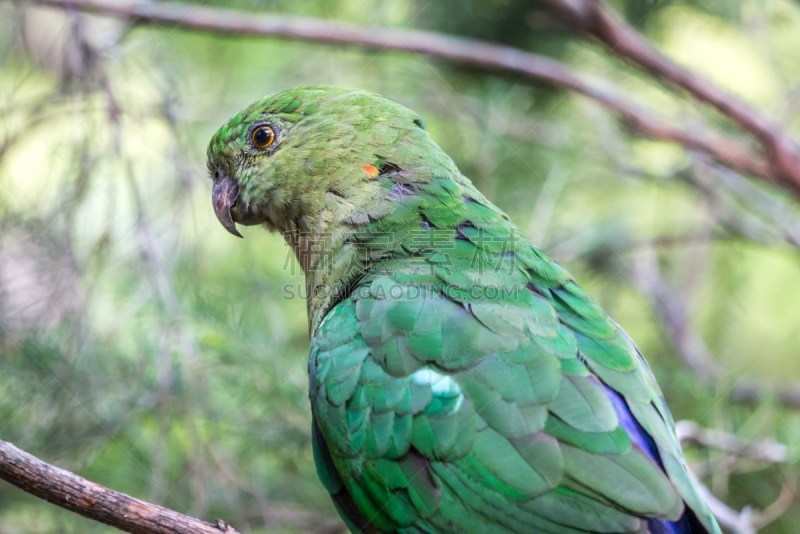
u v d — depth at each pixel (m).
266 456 9.10
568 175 11.00
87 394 8.56
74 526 8.74
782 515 9.17
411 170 6.87
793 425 8.61
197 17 9.79
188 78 10.38
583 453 5.54
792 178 10.08
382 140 6.97
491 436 5.68
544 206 10.50
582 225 11.31
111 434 8.56
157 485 8.30
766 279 12.22
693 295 11.08
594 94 10.40
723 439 8.30
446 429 5.78
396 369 6.00
